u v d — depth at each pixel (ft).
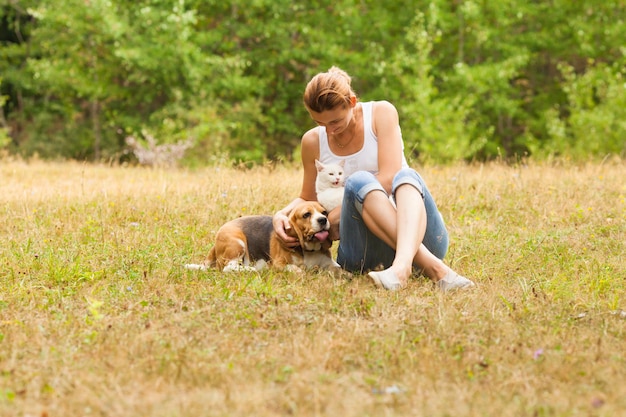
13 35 119.85
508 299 17.71
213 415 11.06
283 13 97.14
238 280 19.08
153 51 89.35
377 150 19.95
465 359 13.53
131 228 27.37
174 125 85.81
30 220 29.07
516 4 97.09
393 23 99.60
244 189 34.30
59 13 91.97
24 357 13.85
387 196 18.69
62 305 17.33
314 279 19.34
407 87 90.48
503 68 92.68
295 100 101.60
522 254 23.25
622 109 83.35
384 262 19.76
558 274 20.38
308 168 21.27
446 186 36.11
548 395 11.93
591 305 17.20
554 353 13.74
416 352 13.79
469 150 87.30
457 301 17.01
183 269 20.90
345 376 12.78
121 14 95.20
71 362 13.42
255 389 12.03
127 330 15.10
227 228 21.70
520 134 107.55
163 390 12.18
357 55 93.97
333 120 18.62
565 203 31.81
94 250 23.59
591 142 82.38
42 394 12.07
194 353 13.73
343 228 19.47
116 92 98.27
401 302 16.96
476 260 22.62
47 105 109.81
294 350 13.82
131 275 20.03
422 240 18.84
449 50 102.53
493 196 33.22
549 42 100.07
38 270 21.31
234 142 90.48
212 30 97.50
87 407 11.46
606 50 100.73
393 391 11.97
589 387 12.17
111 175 51.03
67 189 38.99
